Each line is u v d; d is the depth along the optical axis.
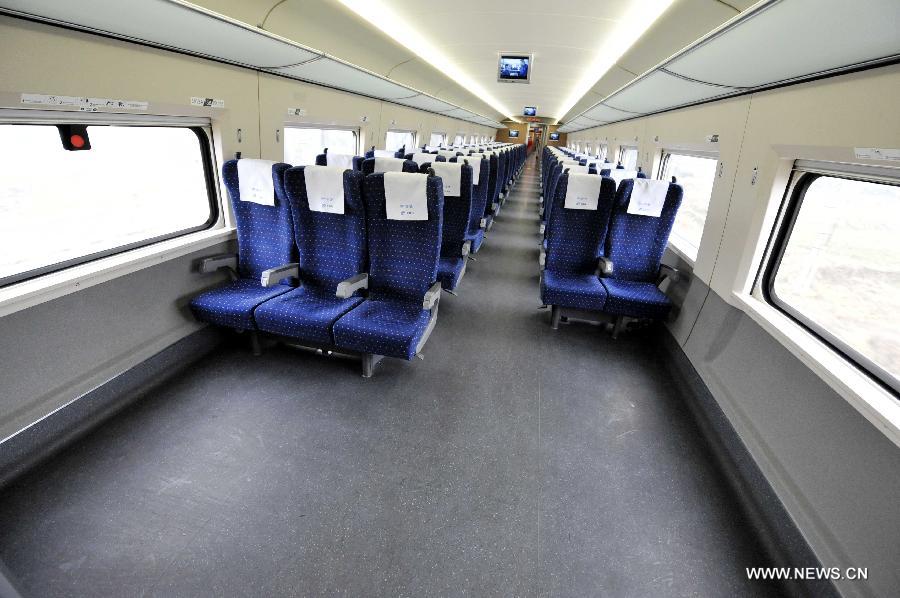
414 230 2.75
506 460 2.15
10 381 1.88
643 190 3.37
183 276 2.79
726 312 2.74
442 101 8.63
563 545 1.72
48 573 1.49
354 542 1.67
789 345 2.06
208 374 2.71
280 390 2.59
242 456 2.06
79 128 2.14
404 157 4.87
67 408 2.10
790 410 1.97
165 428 2.21
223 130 3.04
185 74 2.62
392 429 2.32
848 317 1.95
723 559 1.71
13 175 1.95
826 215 2.20
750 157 2.65
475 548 1.68
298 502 1.83
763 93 2.57
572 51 4.95
